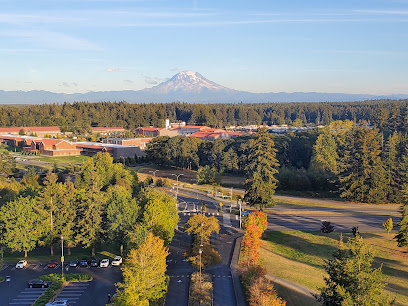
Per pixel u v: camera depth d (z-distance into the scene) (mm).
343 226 81438
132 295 41188
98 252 67000
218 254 56906
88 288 52188
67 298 49094
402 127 177125
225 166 147625
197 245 55812
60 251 67938
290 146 155125
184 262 60188
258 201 83375
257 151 83375
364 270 34562
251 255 53531
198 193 114312
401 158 117000
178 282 52562
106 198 66812
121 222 62156
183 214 89938
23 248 63750
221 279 52844
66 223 65688
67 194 67125
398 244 67125
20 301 48594
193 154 156250
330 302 35094
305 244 70125
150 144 168250
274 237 74250
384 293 49969
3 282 54438
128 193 75000
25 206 63844
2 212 63531
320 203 103000
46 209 66125
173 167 163500
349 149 133000
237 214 89500
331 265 36688
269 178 83750
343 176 110750
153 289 43969
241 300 46406
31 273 57750
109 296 48406
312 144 156000
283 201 104250
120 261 61031
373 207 99625
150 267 43625
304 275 55312
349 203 104188
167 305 45906
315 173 125062
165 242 60250
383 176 104688
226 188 123188
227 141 159500
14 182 97000
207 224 59781
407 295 49906
